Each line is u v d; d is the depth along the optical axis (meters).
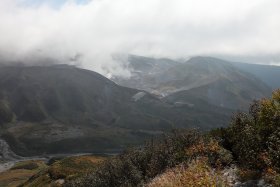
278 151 12.36
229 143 17.77
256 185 11.67
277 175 11.03
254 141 14.46
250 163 13.49
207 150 17.14
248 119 17.52
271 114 14.65
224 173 13.89
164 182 15.29
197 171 14.28
